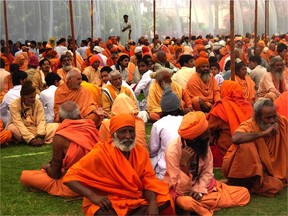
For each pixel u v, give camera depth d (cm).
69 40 1969
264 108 482
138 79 1082
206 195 458
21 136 731
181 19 2731
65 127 505
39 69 982
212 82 822
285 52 1161
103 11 2378
